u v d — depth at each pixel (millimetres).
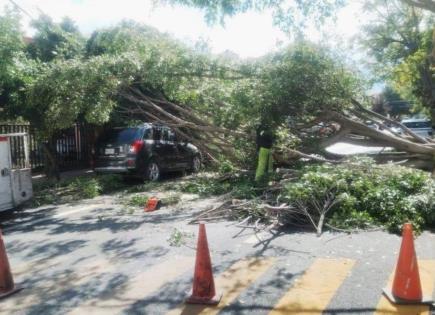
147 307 4789
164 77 12930
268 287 5184
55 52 13945
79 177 16078
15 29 12227
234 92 12180
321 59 11781
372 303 4621
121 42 14055
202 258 4867
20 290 5457
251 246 6852
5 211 10625
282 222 7996
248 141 13172
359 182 8523
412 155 13102
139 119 15336
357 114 13531
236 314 4531
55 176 15438
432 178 9531
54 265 6375
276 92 11477
